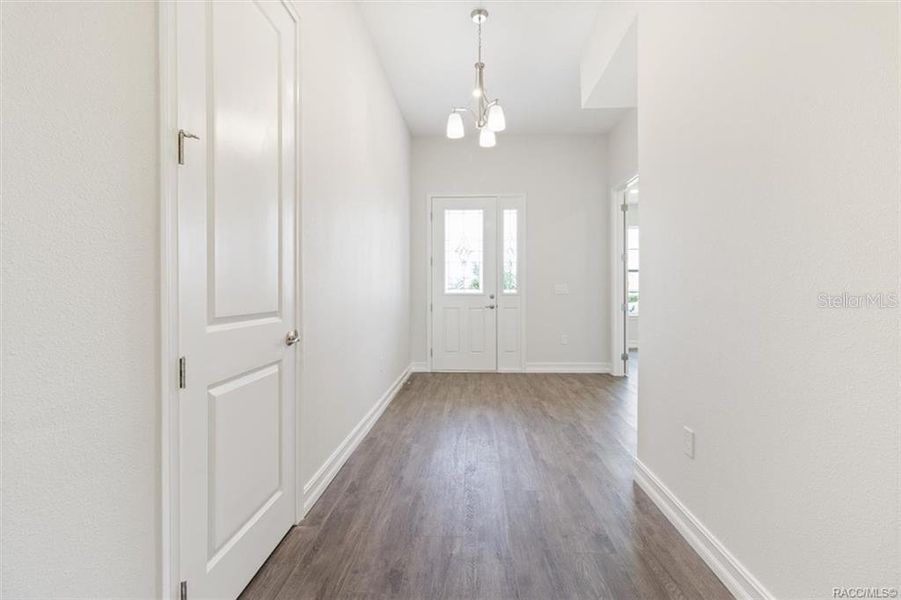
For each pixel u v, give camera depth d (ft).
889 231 3.13
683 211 6.06
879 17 3.16
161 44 3.61
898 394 3.09
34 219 2.59
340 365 8.55
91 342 2.98
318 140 7.35
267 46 5.48
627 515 6.63
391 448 9.57
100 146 3.04
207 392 4.23
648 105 7.21
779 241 4.17
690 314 5.87
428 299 18.85
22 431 2.53
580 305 18.63
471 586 5.05
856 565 3.41
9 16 2.44
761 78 4.40
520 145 18.63
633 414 12.23
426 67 12.80
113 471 3.18
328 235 7.83
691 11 5.81
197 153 4.05
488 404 13.39
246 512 4.96
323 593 4.92
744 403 4.73
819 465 3.73
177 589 3.79
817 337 3.74
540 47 11.81
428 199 18.79
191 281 3.96
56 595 2.75
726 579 4.99
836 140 3.52
